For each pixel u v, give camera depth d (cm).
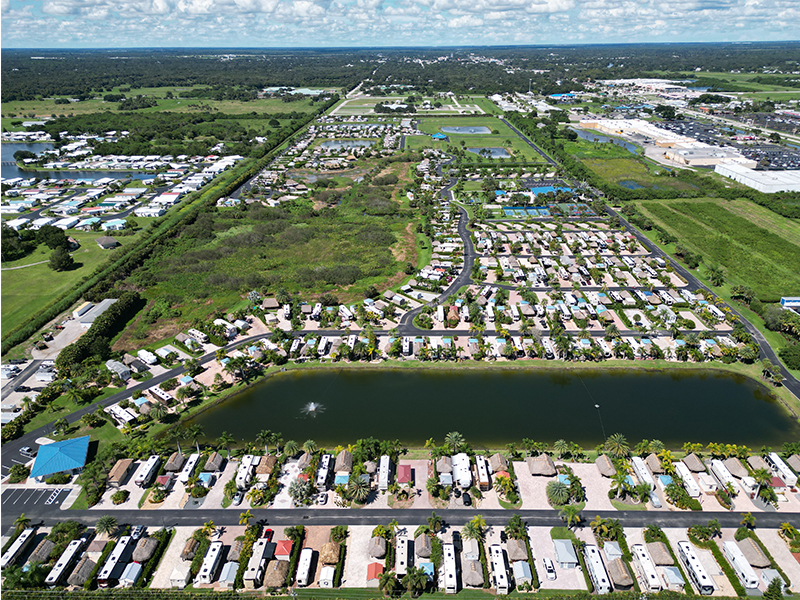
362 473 11188
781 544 9738
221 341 16550
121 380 14762
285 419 13425
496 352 16138
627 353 15812
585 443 12512
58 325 17625
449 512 10531
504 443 12519
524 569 9212
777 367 15188
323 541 9838
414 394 14438
